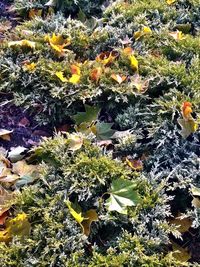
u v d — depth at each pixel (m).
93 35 1.22
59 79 1.10
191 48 1.19
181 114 1.03
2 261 0.83
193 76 1.10
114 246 0.86
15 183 0.95
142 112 1.06
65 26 1.25
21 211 0.90
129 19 1.29
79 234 0.86
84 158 0.94
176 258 0.87
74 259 0.82
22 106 1.10
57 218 0.88
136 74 1.12
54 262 0.83
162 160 0.99
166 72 1.11
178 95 1.07
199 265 0.84
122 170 0.94
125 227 0.89
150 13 1.30
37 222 0.89
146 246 0.85
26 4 1.32
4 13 1.33
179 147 0.99
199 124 1.02
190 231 0.92
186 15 1.30
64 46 1.19
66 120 1.09
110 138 1.02
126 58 1.15
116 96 1.08
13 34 1.22
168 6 1.33
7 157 1.01
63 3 1.32
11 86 1.12
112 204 0.89
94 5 1.34
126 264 0.83
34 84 1.11
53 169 0.95
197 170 0.95
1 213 0.90
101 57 1.19
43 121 1.07
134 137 1.00
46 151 0.98
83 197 0.90
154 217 0.89
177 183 0.93
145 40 1.22
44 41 1.20
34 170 0.97
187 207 0.94
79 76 1.10
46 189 0.92
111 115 1.09
